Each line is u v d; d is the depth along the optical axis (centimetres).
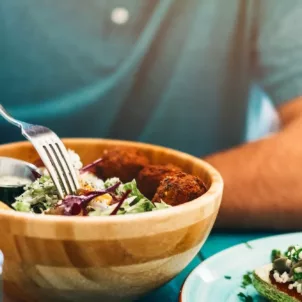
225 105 136
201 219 62
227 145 138
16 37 126
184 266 66
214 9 129
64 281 58
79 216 58
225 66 133
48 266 57
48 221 55
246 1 130
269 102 137
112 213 63
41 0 124
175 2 128
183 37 130
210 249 90
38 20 126
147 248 58
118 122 134
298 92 135
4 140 131
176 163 83
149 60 131
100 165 85
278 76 134
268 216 107
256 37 132
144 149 87
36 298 62
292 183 121
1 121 129
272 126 138
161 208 65
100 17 127
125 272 58
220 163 129
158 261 60
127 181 84
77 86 131
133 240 56
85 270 57
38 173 80
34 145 72
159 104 134
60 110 132
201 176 77
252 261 77
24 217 55
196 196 68
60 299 61
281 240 83
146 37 129
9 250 57
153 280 62
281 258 73
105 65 130
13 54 127
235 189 116
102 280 58
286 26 131
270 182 119
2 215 56
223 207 108
